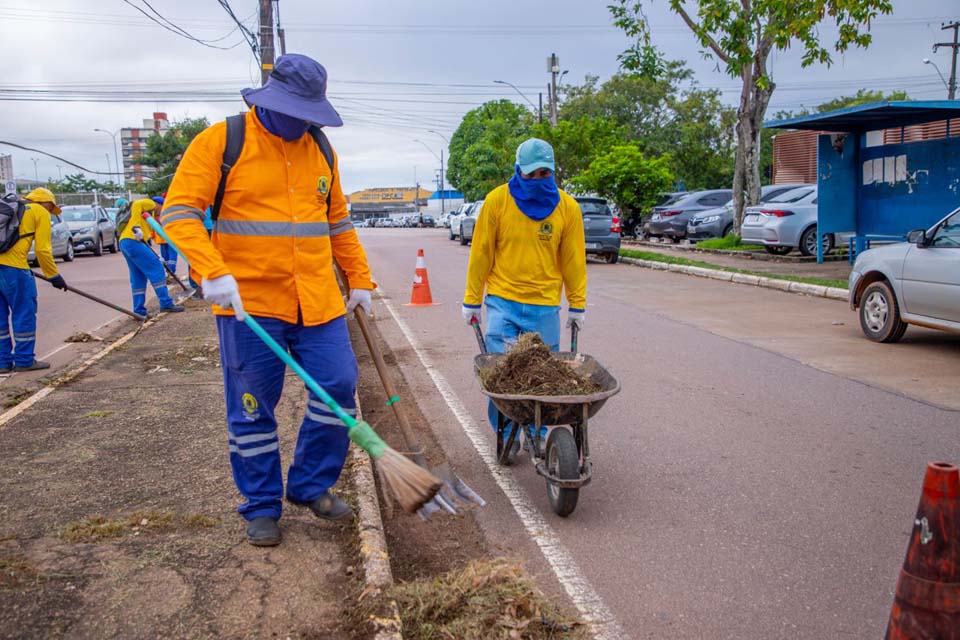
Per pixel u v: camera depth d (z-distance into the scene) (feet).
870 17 53.16
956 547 7.93
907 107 45.24
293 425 19.06
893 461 17.98
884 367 26.81
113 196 141.59
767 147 166.71
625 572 12.96
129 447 17.57
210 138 11.75
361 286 13.43
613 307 41.37
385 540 13.64
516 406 14.98
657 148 148.87
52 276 28.04
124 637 10.13
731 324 35.78
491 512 15.46
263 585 11.47
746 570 12.99
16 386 24.89
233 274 12.12
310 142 12.55
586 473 14.62
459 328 35.91
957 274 27.12
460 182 191.21
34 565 11.92
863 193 55.16
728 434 19.97
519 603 11.14
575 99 159.94
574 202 16.94
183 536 13.02
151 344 30.17
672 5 59.26
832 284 44.91
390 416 22.02
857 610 11.75
